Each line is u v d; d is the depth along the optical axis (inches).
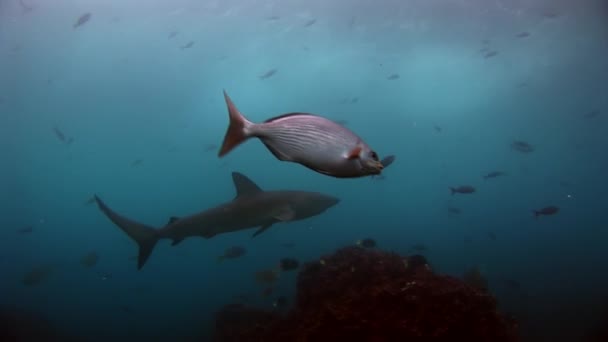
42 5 1019.3
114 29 1176.8
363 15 1075.9
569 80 1770.4
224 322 442.9
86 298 1129.4
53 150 2544.3
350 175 77.4
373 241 353.7
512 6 1017.5
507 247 1279.5
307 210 422.3
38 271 566.6
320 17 1096.2
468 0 984.9
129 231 452.8
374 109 2364.7
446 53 1381.6
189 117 2209.6
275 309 438.9
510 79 1739.7
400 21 1109.7
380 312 213.0
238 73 1603.1
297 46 1322.6
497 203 3149.6
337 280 281.4
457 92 1982.0
